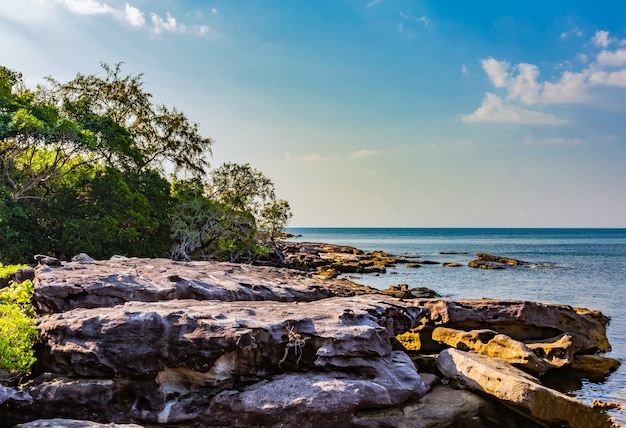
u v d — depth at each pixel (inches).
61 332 458.9
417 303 789.2
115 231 1254.9
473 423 483.5
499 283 1855.3
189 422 434.6
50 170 1179.9
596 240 6619.1
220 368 450.6
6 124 1034.1
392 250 4281.5
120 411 434.9
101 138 1347.2
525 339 780.0
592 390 637.9
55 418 402.0
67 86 1553.9
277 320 471.8
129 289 577.3
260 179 1759.4
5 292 587.2
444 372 576.7
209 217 1621.6
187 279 633.0
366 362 462.0
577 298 1453.0
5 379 452.4
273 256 2194.9
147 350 442.6
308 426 417.1
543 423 495.5
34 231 1197.7
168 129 1685.5
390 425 441.1
